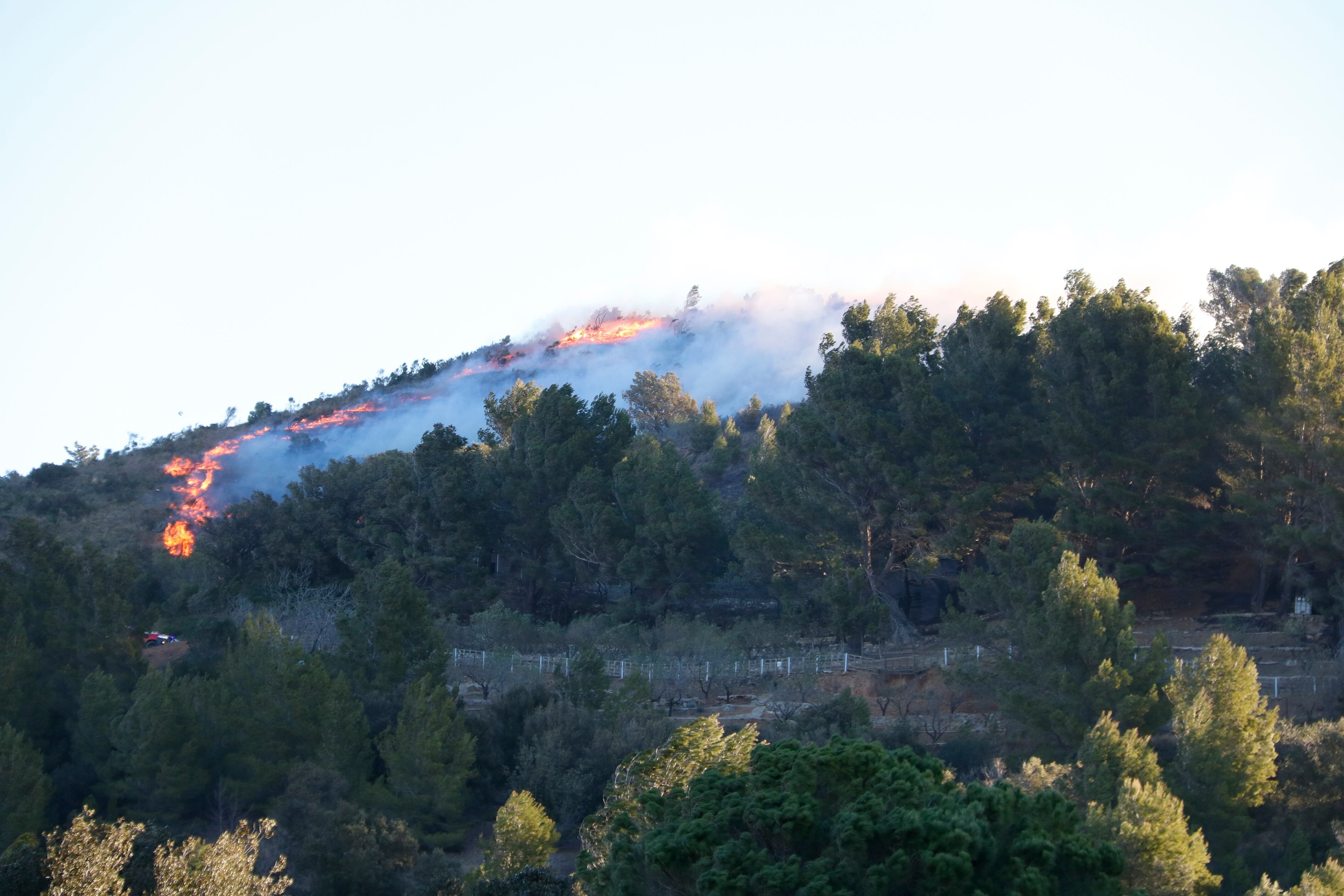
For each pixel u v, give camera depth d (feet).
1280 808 137.28
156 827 113.39
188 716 183.93
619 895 76.89
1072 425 237.45
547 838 133.28
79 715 201.16
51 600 221.66
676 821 79.77
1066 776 132.67
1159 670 154.51
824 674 214.48
